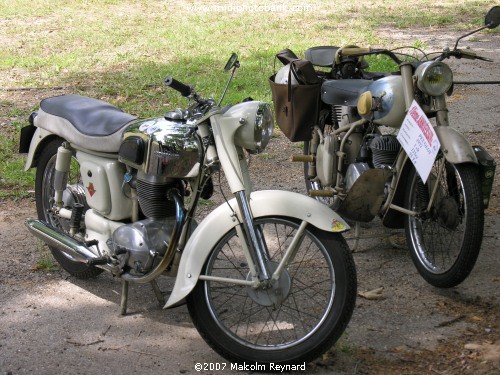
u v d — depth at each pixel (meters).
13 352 4.06
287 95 5.47
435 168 4.92
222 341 3.78
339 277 3.71
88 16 17.02
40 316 4.45
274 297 3.78
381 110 4.80
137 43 13.82
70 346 4.12
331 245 3.73
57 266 5.11
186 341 4.17
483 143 7.95
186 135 3.93
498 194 6.38
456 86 10.48
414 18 16.83
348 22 16.30
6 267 5.11
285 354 3.74
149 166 3.96
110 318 4.42
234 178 3.73
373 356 4.00
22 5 18.38
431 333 4.23
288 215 3.74
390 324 4.34
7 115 9.00
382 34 14.88
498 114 9.04
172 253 3.99
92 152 4.41
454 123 8.68
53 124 4.64
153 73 11.12
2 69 11.62
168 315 4.45
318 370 3.86
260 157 7.55
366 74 5.62
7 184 6.78
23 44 13.74
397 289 4.78
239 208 3.72
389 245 5.42
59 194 4.74
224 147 3.77
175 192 4.07
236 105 3.86
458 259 4.41
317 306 4.49
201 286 3.80
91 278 4.93
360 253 5.30
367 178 4.72
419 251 4.81
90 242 4.39
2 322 4.38
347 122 5.29
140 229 4.12
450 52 4.84
